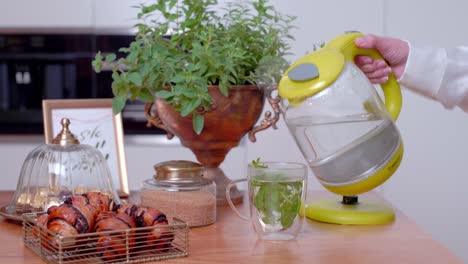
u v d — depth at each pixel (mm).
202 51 1203
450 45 2596
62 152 1242
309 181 2631
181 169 1185
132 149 2670
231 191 1378
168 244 979
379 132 1146
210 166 1379
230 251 1009
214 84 1276
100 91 2783
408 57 1387
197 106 1214
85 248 945
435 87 1413
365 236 1105
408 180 2637
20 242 1064
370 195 1406
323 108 1118
